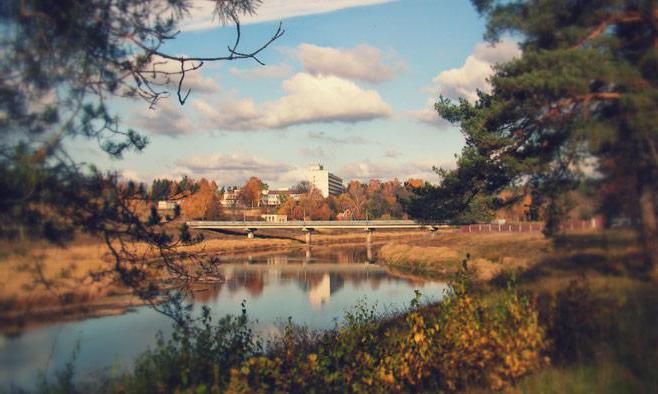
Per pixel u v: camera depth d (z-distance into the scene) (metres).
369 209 118.62
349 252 71.75
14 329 6.30
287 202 114.62
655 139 7.43
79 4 6.31
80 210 6.79
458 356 6.23
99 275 6.84
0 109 6.01
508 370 5.89
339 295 29.98
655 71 7.95
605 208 7.89
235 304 27.02
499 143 11.73
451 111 13.61
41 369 8.60
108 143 7.27
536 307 6.68
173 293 8.17
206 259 8.71
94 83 6.79
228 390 5.94
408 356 6.46
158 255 8.03
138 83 7.53
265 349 9.87
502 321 6.23
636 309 6.41
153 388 6.43
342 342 6.94
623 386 5.53
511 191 12.26
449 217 14.14
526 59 9.80
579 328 6.41
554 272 7.60
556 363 6.27
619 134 7.67
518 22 9.72
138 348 14.20
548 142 10.55
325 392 6.34
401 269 41.16
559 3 9.23
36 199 6.05
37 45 6.09
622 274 7.01
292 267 49.38
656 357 5.79
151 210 7.69
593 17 8.87
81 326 14.84
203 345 7.15
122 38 7.11
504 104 11.20
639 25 8.52
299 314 23.72
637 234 7.45
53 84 6.36
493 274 8.11
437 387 6.52
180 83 7.75
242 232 90.31
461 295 6.82
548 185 10.01
